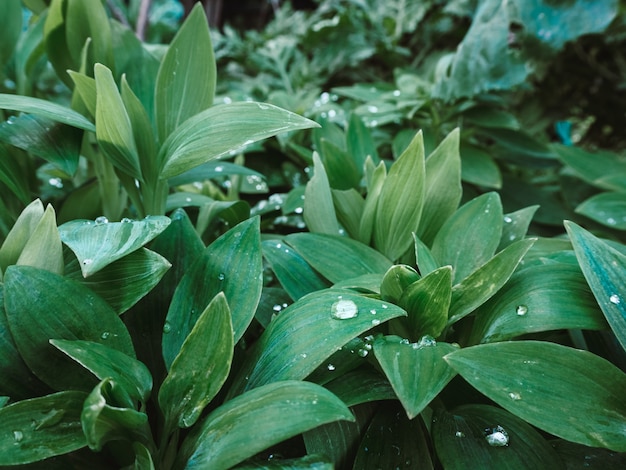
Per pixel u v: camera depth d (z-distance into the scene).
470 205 0.48
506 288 0.39
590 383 0.32
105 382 0.28
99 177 0.55
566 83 1.25
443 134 0.86
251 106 0.41
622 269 0.36
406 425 0.36
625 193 0.69
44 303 0.35
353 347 0.38
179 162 0.41
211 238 0.55
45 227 0.36
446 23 1.29
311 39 1.27
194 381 0.32
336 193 0.52
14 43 0.62
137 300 0.38
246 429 0.29
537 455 0.33
